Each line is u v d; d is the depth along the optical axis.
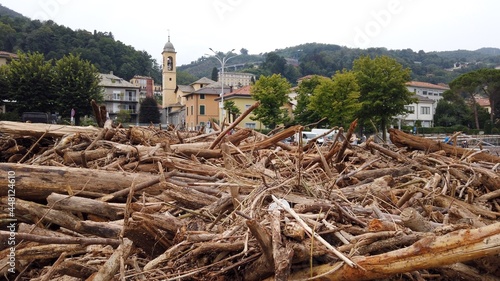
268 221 2.20
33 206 3.12
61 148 5.27
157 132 6.18
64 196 3.06
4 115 29.95
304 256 1.96
